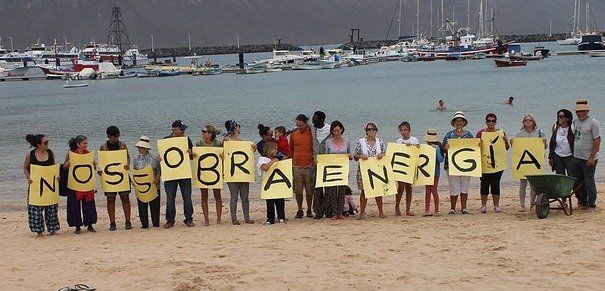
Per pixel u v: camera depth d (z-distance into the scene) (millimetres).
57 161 32406
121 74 139500
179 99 77500
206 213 15594
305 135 15500
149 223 16562
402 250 12195
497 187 15547
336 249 12461
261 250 12602
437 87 78500
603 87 66500
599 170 23906
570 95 59375
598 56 141625
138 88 104812
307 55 152250
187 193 15469
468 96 63875
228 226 15344
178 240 13906
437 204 15656
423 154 15258
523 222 14078
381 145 15391
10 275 11531
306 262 11594
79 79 136875
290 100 68875
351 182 22562
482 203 15758
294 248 12680
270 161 15227
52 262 12367
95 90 103688
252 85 99750
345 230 14102
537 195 14484
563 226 13391
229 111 59281
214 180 15406
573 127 14859
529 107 50906
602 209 15062
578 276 10242
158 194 15625
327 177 15141
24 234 15727
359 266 11234
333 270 11023
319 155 15203
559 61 128750
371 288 10094
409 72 118625
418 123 43344
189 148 15406
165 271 11305
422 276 10547
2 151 36500
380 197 15570
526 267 10797
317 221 15383
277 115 54000
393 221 15000
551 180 14109
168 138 15164
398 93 71938
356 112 52906
